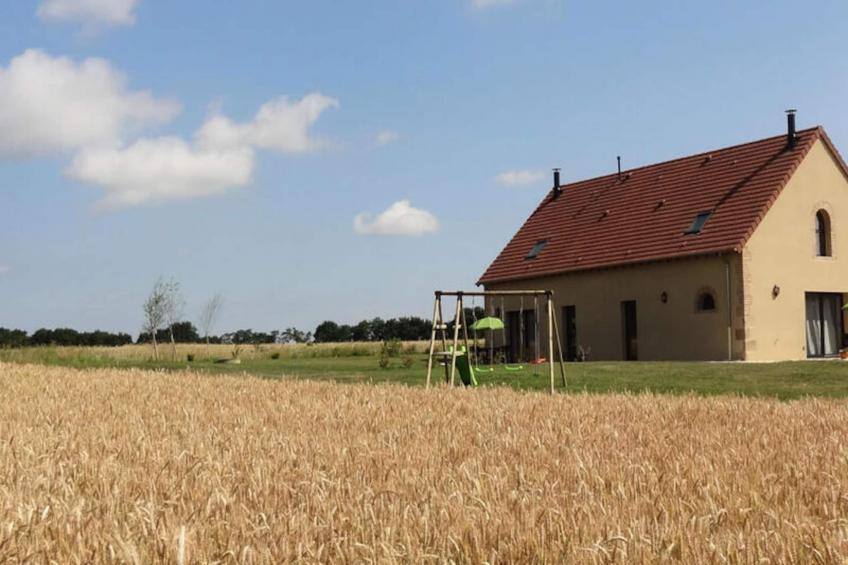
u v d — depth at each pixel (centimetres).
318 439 905
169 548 436
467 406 1298
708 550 428
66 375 2161
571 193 4012
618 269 3272
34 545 454
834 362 2469
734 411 1201
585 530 463
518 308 3750
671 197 3369
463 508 525
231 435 936
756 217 2886
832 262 3080
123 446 832
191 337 5881
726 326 2889
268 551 426
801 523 477
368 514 507
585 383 2000
